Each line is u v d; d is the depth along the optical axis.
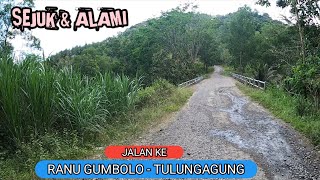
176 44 53.03
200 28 57.50
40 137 6.96
